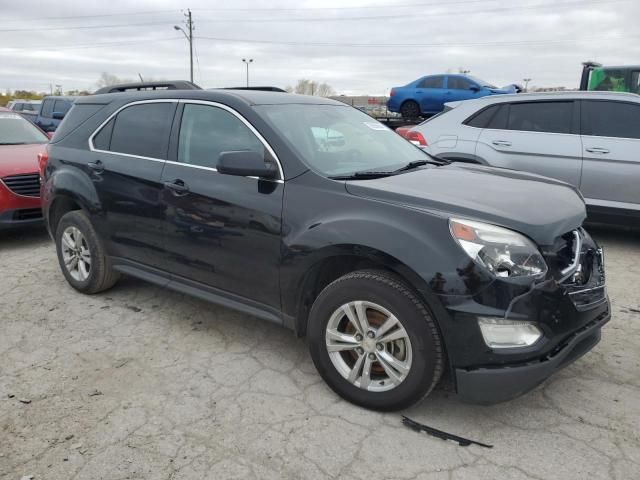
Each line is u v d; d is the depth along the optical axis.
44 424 2.85
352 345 2.94
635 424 2.81
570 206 3.03
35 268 5.51
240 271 3.39
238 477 2.46
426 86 16.08
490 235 2.60
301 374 3.36
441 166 3.90
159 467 2.52
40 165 4.95
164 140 3.90
